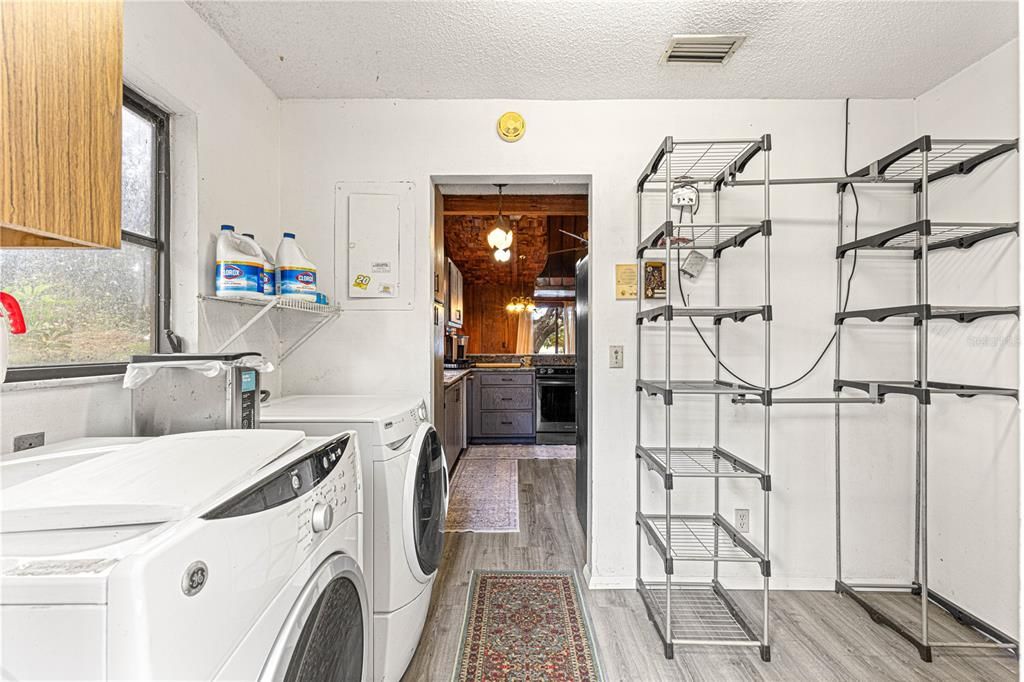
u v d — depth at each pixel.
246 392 1.45
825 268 2.41
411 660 1.80
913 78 2.19
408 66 2.09
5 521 0.66
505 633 2.00
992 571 2.00
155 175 1.67
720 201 2.42
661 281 2.41
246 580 0.73
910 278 2.40
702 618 2.11
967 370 2.13
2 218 0.56
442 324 3.17
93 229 0.69
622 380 2.41
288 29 1.82
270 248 2.29
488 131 2.40
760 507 2.41
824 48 1.95
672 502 2.41
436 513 1.99
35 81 0.61
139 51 1.44
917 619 2.12
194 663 0.61
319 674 0.93
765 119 2.39
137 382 1.24
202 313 1.74
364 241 2.40
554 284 6.14
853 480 2.41
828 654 1.87
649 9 1.71
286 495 0.88
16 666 0.54
